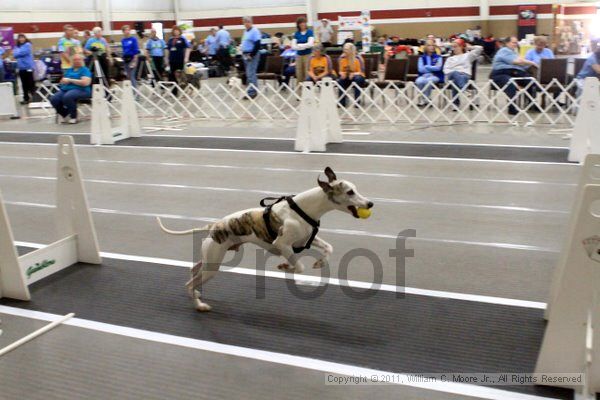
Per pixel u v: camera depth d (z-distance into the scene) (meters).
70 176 5.22
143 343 3.95
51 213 7.14
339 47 20.09
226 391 3.36
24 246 6.00
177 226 6.44
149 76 19.48
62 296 4.73
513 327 3.96
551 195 7.07
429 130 11.84
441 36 28.09
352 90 14.56
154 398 3.33
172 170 9.20
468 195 7.21
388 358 3.63
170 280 4.98
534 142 10.20
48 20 26.22
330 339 3.90
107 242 5.99
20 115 16.27
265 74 16.95
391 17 28.59
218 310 4.38
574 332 3.14
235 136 12.02
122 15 29.47
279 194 7.52
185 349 3.85
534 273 4.86
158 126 13.77
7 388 3.49
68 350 3.89
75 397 3.38
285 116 13.97
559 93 12.51
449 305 4.32
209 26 31.84
